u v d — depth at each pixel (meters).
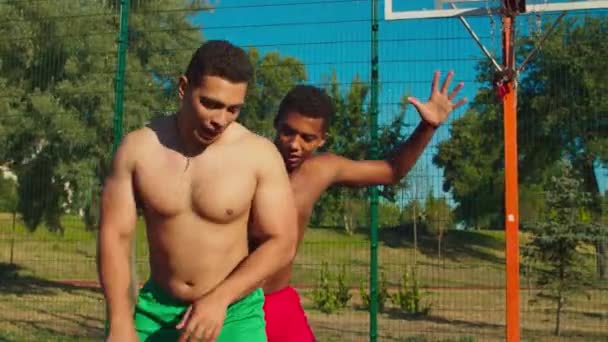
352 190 8.91
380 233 9.07
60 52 11.59
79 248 10.11
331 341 9.00
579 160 9.83
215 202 2.14
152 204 2.17
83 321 9.34
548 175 10.58
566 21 8.83
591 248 10.37
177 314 2.26
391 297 11.70
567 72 8.91
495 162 8.49
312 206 3.07
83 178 11.57
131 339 2.07
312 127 2.88
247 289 2.10
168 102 9.97
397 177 3.13
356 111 7.65
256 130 8.55
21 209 11.03
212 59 2.00
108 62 11.59
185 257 2.18
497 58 6.91
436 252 9.95
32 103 11.63
